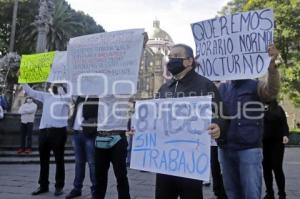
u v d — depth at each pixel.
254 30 4.45
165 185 3.71
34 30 44.62
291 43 31.91
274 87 4.11
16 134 15.62
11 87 29.23
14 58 24.72
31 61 8.37
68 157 13.77
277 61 4.15
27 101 13.96
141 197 7.27
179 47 3.72
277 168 6.82
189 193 3.54
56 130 7.20
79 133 7.05
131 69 5.26
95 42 5.55
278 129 6.79
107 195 7.36
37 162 12.52
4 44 45.78
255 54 4.41
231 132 4.22
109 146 5.43
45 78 8.12
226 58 4.62
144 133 3.88
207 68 4.78
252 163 4.13
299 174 11.47
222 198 6.73
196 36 4.95
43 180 7.39
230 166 4.30
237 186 4.31
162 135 3.74
